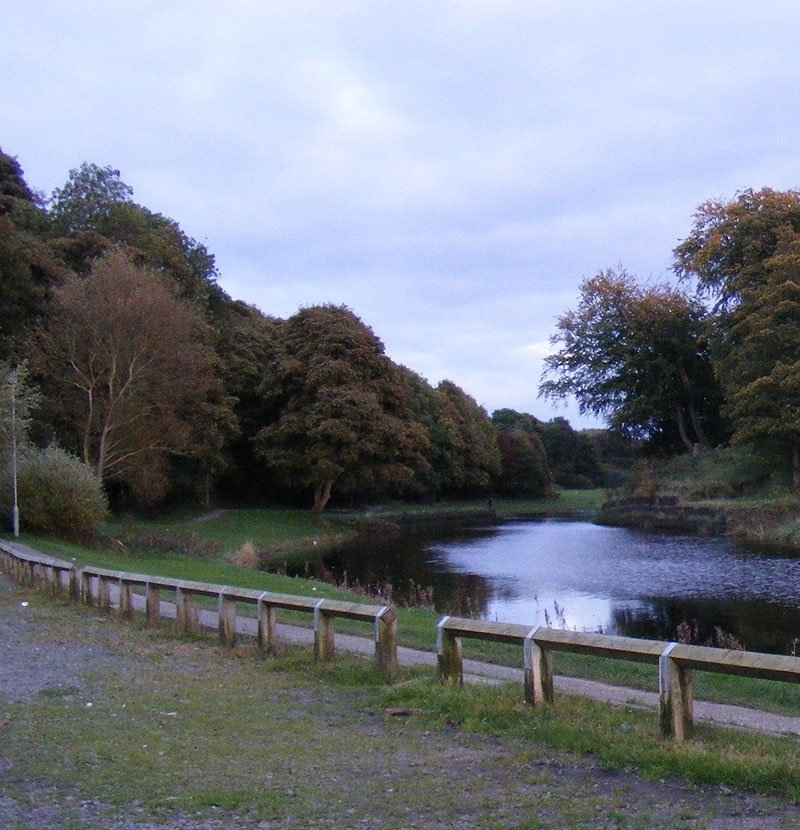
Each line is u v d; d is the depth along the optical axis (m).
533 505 88.69
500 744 7.33
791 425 44.62
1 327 41.72
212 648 12.35
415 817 5.73
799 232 50.91
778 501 45.34
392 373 60.12
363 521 62.72
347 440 55.38
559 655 12.31
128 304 39.69
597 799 5.86
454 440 79.88
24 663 11.56
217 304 63.00
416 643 13.04
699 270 55.28
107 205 58.25
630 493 62.41
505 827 5.47
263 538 49.44
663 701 7.05
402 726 8.12
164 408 41.91
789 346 46.16
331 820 5.75
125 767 6.94
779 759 6.32
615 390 65.00
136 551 35.19
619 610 24.00
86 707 9.04
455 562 38.62
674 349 63.06
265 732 8.04
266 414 62.88
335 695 9.45
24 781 6.63
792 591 26.22
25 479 33.88
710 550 38.47
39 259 45.28
